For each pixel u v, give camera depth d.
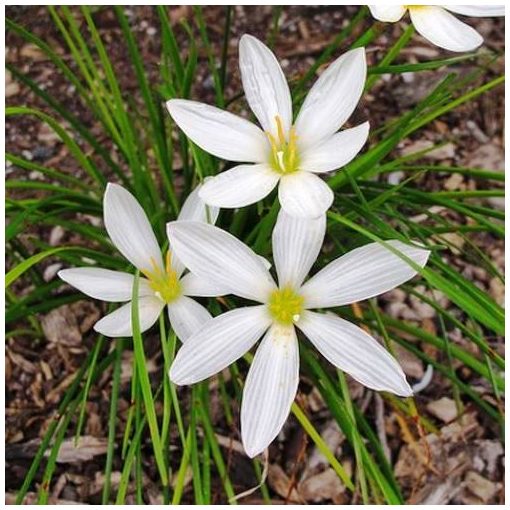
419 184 0.27
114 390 0.18
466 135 0.28
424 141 0.28
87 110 0.28
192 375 0.14
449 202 0.19
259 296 0.15
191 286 0.17
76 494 0.22
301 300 0.16
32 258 0.17
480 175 0.20
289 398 0.15
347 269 0.16
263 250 0.19
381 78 0.29
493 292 0.25
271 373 0.15
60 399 0.24
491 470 0.23
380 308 0.25
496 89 0.29
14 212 0.21
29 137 0.28
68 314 0.25
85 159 0.21
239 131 0.15
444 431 0.23
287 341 0.15
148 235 0.17
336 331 0.15
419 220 0.26
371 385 0.15
